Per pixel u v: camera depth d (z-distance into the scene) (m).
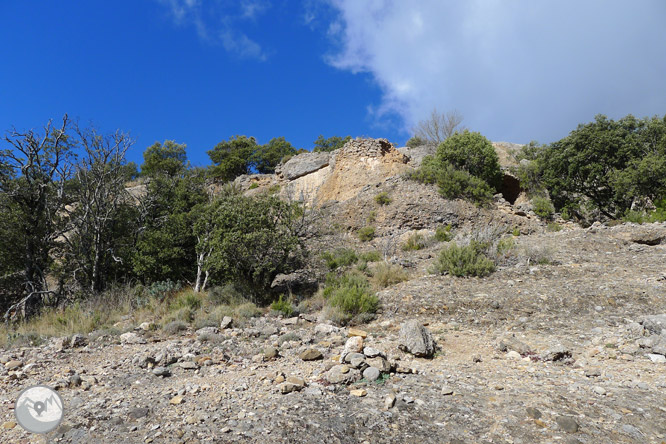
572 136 27.47
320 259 15.39
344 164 28.53
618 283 9.05
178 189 20.92
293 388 4.65
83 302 13.23
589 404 4.06
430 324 8.20
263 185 35.38
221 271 13.62
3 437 3.80
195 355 6.88
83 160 16.17
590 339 6.62
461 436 3.51
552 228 21.84
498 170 26.66
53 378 5.74
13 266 15.60
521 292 9.18
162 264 15.80
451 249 12.05
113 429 3.83
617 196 23.92
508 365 5.68
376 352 5.54
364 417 3.88
